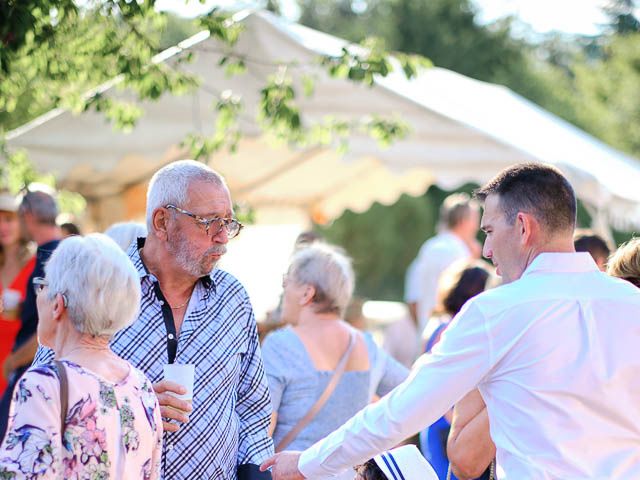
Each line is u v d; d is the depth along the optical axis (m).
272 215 10.80
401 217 28.53
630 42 20.66
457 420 3.48
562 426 2.98
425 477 3.48
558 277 3.13
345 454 3.40
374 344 4.86
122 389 2.95
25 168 6.80
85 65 5.71
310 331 4.63
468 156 7.59
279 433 4.54
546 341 3.03
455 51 29.12
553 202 3.17
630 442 3.00
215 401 3.62
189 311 3.66
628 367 3.02
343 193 10.89
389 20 29.91
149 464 3.01
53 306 2.98
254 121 7.03
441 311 5.65
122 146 7.32
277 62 6.14
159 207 3.62
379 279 28.59
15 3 4.79
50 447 2.70
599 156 8.67
